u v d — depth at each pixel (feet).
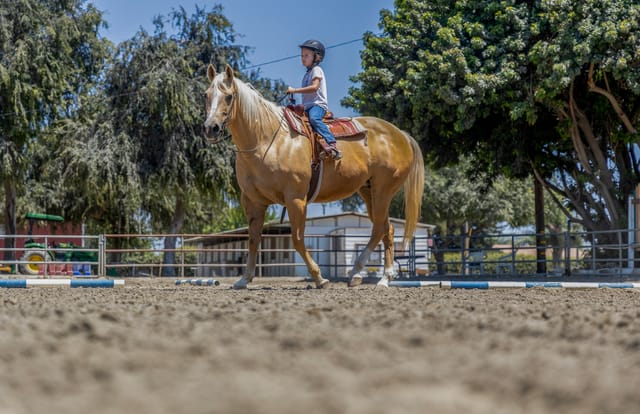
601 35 55.62
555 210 145.38
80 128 92.27
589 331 14.42
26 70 91.91
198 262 146.61
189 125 93.04
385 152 34.42
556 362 10.67
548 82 56.54
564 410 8.12
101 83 94.43
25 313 17.80
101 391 8.56
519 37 59.62
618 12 56.49
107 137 90.63
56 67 95.45
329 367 10.16
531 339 13.37
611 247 56.39
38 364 10.18
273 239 112.88
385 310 18.66
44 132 97.81
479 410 7.89
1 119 92.73
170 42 94.12
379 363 10.50
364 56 68.33
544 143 71.00
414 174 36.14
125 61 93.56
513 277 63.46
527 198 140.46
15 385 8.89
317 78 32.22
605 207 70.74
